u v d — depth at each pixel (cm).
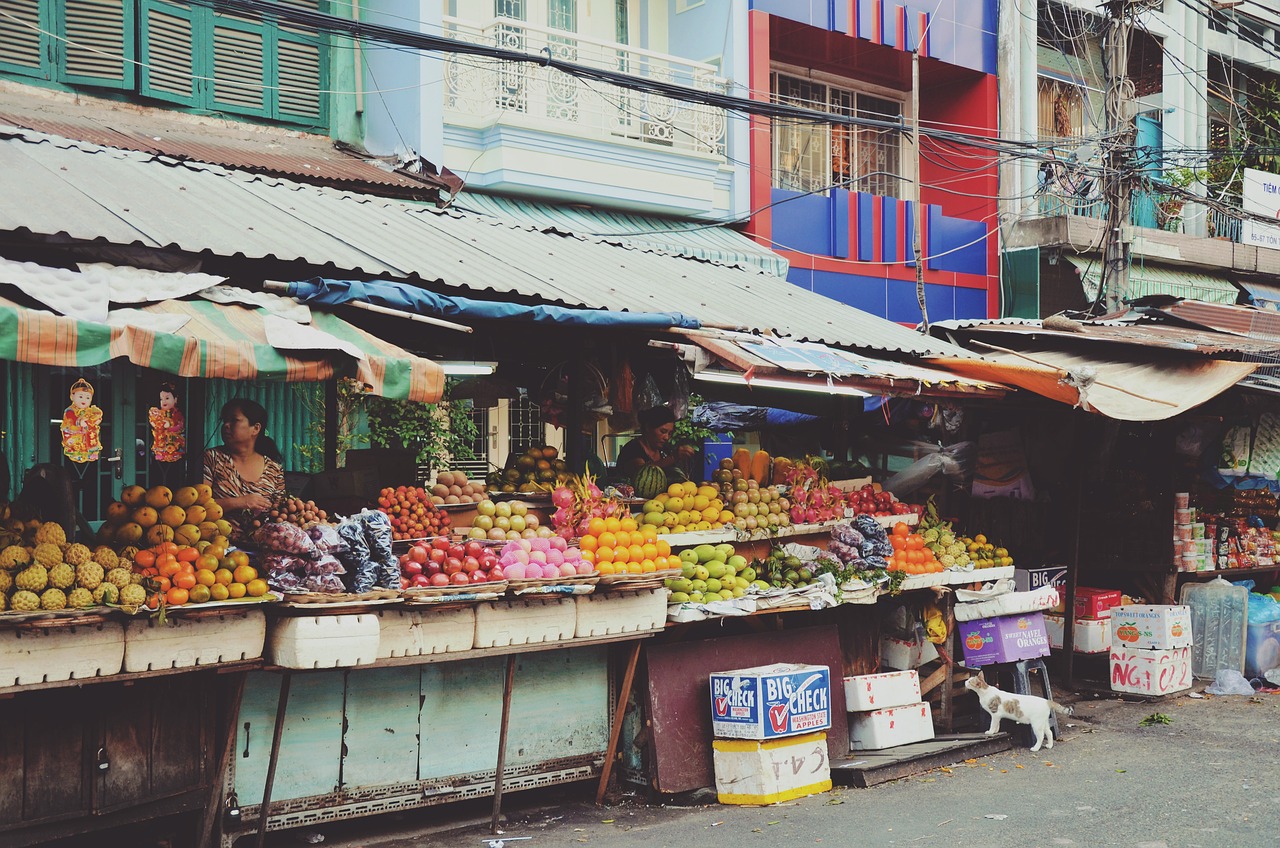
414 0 1108
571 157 1227
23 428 839
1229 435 1303
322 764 606
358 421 1023
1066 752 833
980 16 1686
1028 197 1669
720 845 610
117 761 534
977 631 874
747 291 1002
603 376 810
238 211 727
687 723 719
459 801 682
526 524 702
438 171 1091
